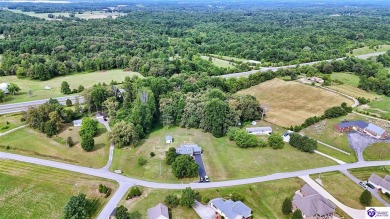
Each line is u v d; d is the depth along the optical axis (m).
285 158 115.62
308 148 118.88
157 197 93.50
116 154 117.38
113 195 93.94
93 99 150.75
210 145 126.12
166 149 121.94
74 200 82.75
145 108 136.50
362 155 118.69
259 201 92.50
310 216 84.06
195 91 168.00
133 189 93.50
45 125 128.12
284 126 141.00
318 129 137.38
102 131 134.88
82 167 108.00
